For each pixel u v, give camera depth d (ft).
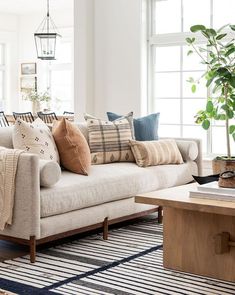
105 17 22.24
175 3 21.54
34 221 11.48
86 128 16.25
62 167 14.37
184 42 21.24
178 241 11.07
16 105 38.78
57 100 36.81
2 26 37.37
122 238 13.87
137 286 10.12
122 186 14.16
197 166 17.81
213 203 10.15
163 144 16.78
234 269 10.39
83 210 12.92
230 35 20.17
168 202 10.53
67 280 10.46
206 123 16.84
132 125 17.31
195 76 21.29
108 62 22.29
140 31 21.52
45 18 36.88
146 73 22.03
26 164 11.47
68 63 36.09
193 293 9.72
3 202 11.72
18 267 11.29
